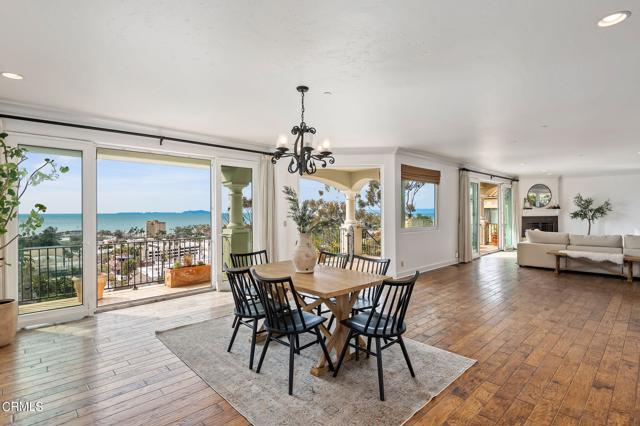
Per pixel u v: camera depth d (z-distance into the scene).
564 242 6.60
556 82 2.93
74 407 2.10
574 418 1.97
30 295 3.59
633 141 5.40
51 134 3.68
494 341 3.13
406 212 6.38
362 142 5.46
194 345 3.07
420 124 4.33
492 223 11.16
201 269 5.80
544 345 3.04
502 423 1.93
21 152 3.31
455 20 1.96
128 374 2.53
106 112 3.74
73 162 3.83
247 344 3.09
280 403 2.14
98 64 2.54
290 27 2.03
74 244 3.83
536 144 5.64
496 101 3.43
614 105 3.58
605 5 1.80
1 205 3.05
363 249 9.17
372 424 1.93
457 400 2.17
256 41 2.20
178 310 4.17
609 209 9.76
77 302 3.86
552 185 10.55
